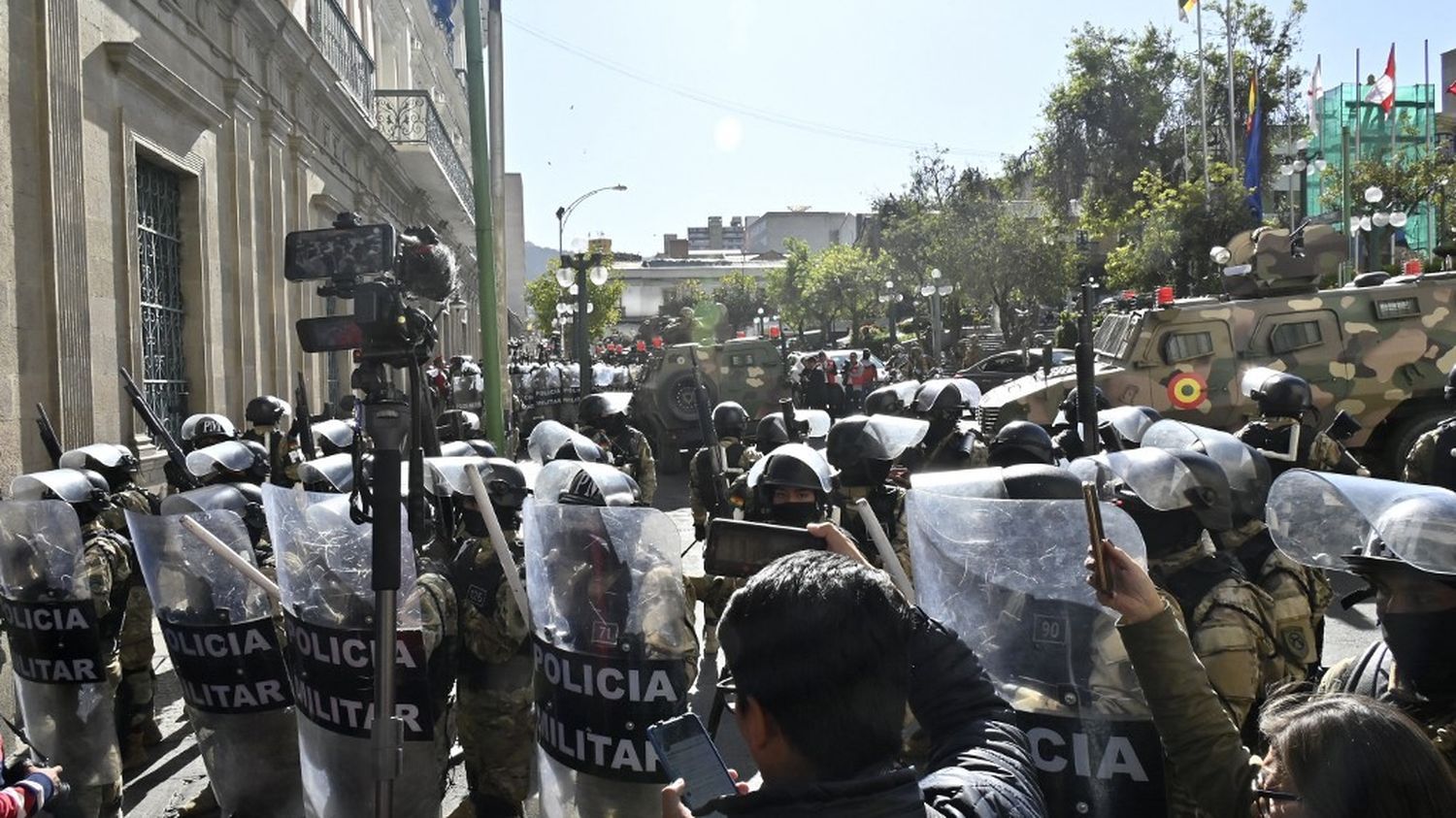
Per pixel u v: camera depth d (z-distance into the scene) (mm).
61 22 9750
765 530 2900
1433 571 2258
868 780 1554
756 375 21266
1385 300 13523
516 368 25562
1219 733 2219
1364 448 14008
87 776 4508
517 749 4199
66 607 4449
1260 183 37438
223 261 14297
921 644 2107
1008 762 1880
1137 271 31562
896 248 44438
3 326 8891
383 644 3240
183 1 12875
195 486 6613
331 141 20125
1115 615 2590
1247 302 13633
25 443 9227
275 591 3941
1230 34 37781
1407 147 42375
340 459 5480
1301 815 1848
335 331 3473
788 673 1583
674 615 3184
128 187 11258
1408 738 1808
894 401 9906
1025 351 24922
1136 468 3166
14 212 9125
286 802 4188
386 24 27578
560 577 3244
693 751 1852
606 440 10391
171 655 4191
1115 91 45250
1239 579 3115
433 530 4648
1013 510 2697
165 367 12805
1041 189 47031
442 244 3869
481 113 11328
